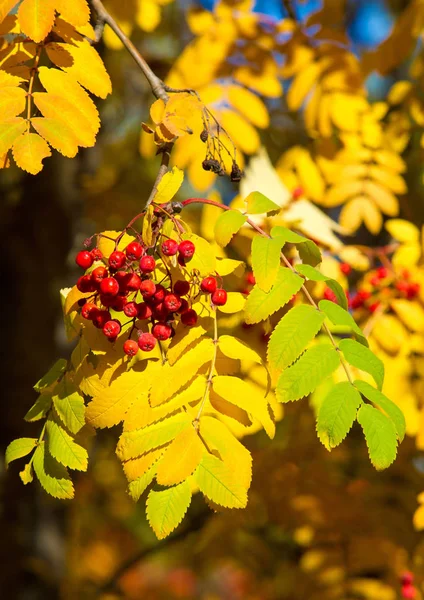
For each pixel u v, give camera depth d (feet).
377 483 4.13
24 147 2.21
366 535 3.81
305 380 2.12
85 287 2.18
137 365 2.18
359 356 2.17
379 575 3.82
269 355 2.14
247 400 2.15
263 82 3.21
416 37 3.37
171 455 2.06
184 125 2.33
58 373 2.26
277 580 4.47
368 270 3.20
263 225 2.94
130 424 2.11
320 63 3.30
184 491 2.05
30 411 2.26
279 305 2.19
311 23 3.40
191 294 2.25
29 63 2.48
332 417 2.07
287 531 4.03
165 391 2.13
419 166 4.09
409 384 2.96
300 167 3.27
